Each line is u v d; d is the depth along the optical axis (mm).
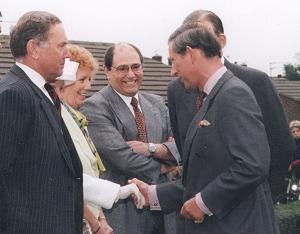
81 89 4098
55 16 3297
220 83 3494
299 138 10312
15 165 3049
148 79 15609
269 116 3846
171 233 4598
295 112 30438
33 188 3061
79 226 3273
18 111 3018
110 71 4715
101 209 4164
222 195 3350
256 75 3871
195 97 3973
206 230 3512
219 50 3572
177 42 3570
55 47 3242
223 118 3395
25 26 3225
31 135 3072
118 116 4641
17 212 3027
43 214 3068
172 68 3668
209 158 3471
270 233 3531
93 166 3930
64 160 3172
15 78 3168
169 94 4180
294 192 9500
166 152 4598
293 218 8227
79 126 3961
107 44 16844
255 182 3322
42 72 3262
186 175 3662
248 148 3309
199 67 3535
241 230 3439
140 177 4516
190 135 3576
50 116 3162
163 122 4895
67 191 3178
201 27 3574
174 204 4016
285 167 3906
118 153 4477
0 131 2984
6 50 13484
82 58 4090
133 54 4668
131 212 4504
